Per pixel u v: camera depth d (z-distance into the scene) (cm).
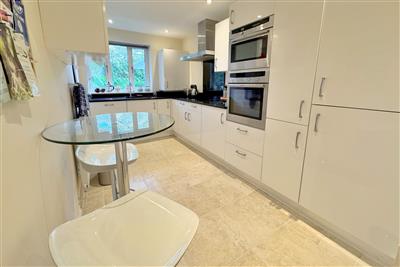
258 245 148
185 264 133
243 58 213
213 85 386
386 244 123
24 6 72
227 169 276
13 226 52
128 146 161
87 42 113
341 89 133
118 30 376
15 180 54
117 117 137
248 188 226
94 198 204
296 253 141
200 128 321
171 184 236
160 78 434
